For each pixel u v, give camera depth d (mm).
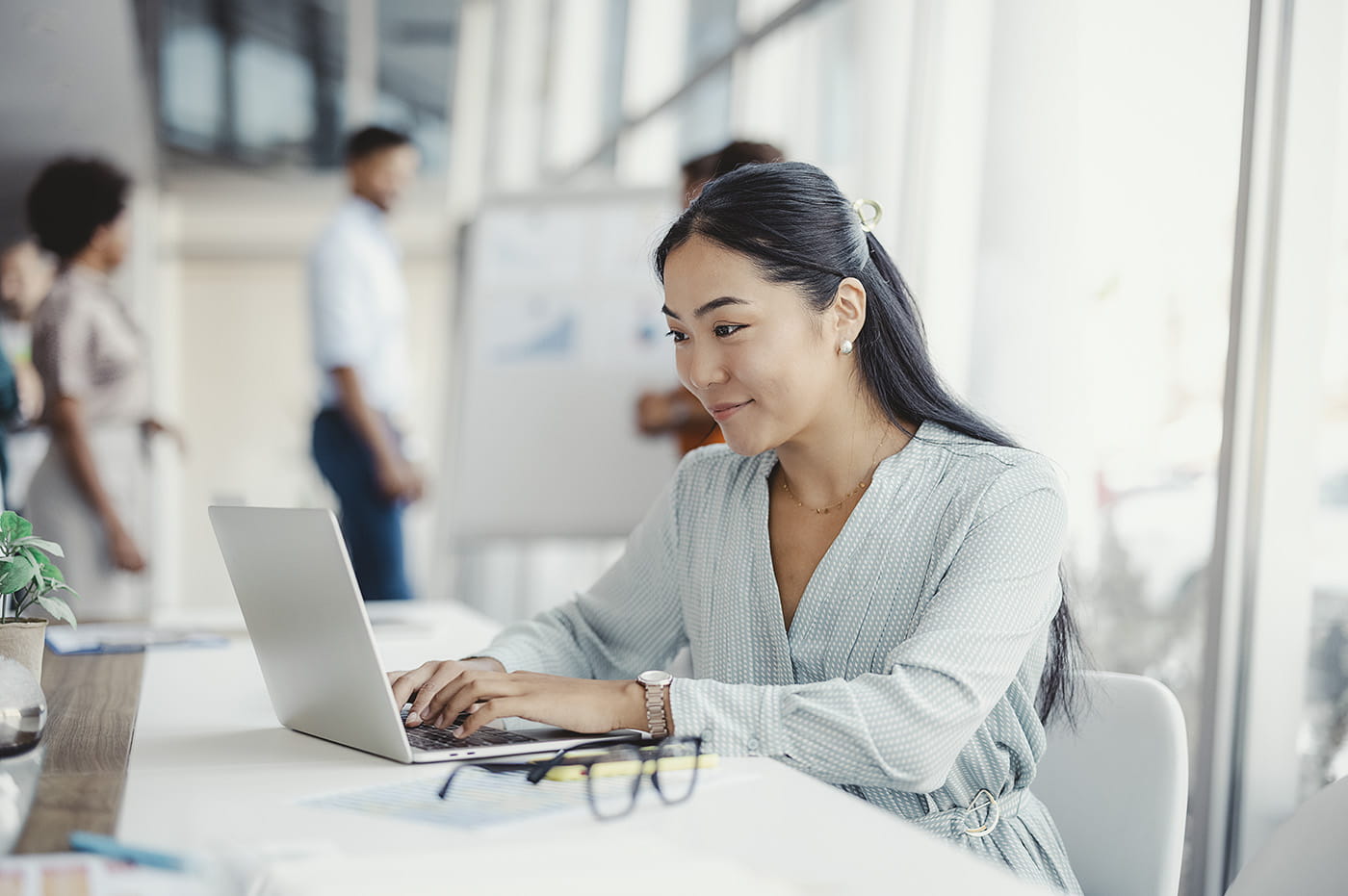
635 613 1404
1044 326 2102
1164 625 1883
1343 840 948
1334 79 1636
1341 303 1634
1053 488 1157
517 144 6008
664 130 4172
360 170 3863
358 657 961
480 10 6020
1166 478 1879
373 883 645
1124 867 1163
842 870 693
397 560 4000
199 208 7984
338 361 3846
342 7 5871
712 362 1171
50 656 1622
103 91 6008
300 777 914
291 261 8172
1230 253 1773
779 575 1261
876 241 1270
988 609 1062
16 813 796
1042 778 1230
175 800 837
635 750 945
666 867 680
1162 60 1912
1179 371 1864
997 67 2199
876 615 1176
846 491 1240
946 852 731
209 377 8109
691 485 1367
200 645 1747
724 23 3633
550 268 3359
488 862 685
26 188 6344
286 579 1022
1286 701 1678
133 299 6898
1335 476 1640
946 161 2414
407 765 957
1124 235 1980
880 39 2605
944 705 999
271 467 8141
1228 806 1701
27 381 3795
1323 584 1653
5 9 4996
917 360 1239
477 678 1050
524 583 5020
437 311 8031
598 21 4973
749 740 994
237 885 646
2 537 1149
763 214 1149
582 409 3236
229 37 6047
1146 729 1178
